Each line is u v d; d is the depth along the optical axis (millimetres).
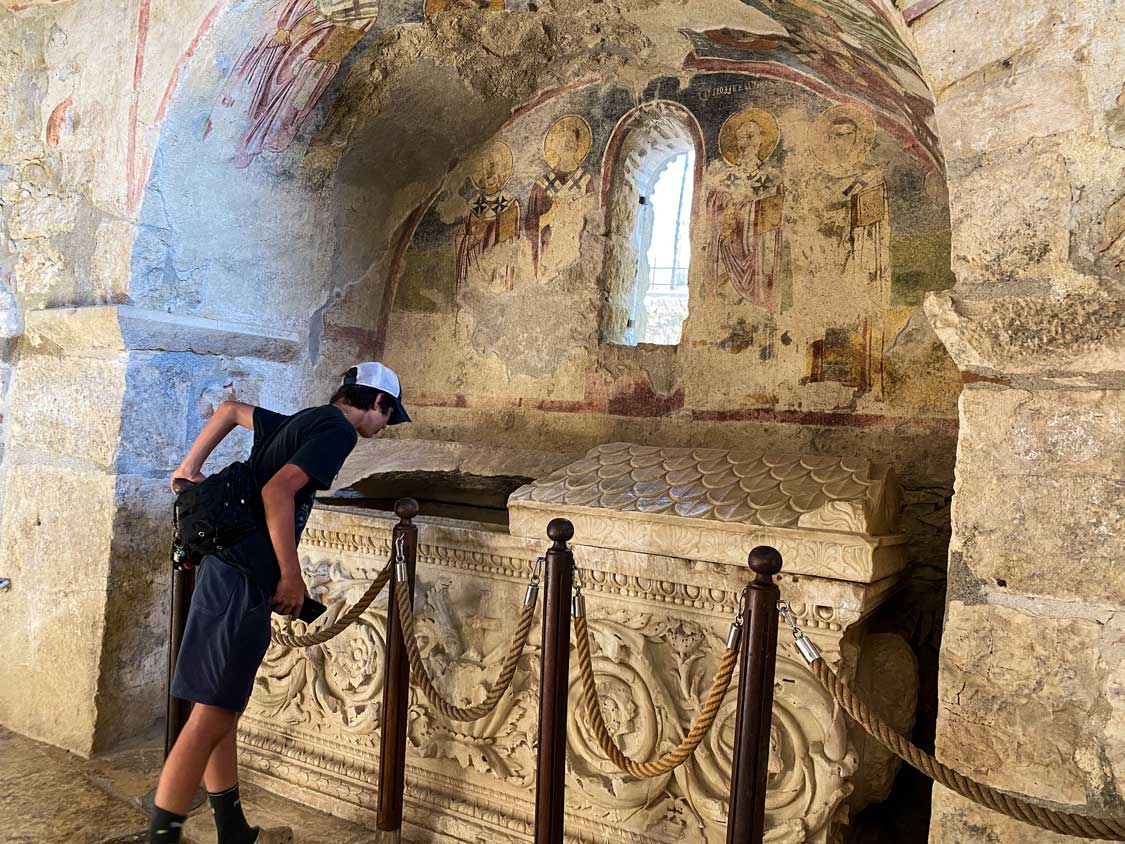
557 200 3844
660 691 2377
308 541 3088
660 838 2379
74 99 3477
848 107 3164
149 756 3297
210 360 3617
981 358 1619
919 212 3006
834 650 2135
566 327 3777
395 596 2537
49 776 3096
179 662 2271
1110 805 1487
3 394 3781
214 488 2326
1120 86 1441
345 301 4176
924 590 2906
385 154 3934
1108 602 1500
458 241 4137
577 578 2154
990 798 1501
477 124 3986
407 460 3812
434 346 4188
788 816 2209
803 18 2621
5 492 3746
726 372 3383
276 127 3475
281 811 2902
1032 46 1518
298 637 2674
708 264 3459
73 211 3500
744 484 2461
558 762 2135
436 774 2773
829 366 3160
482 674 2680
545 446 3793
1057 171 1511
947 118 1621
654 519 2346
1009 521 1602
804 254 3242
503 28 3432
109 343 3303
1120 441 1492
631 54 3566
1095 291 1481
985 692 1620
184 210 3355
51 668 3455
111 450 3320
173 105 3104
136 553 3383
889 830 2729
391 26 3291
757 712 1747
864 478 2340
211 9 2941
